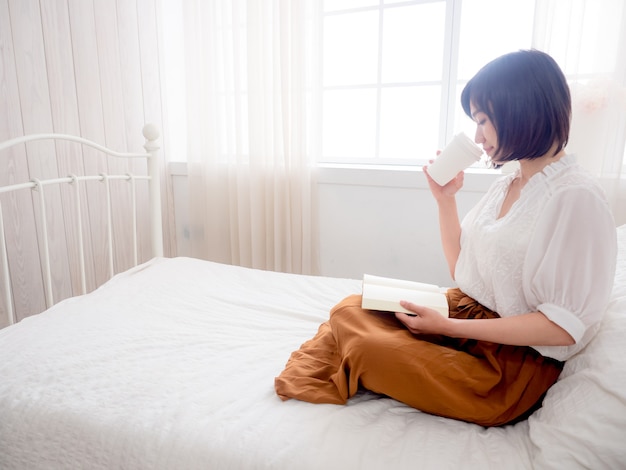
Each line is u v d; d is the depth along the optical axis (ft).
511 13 6.13
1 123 5.24
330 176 6.60
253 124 6.68
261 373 3.08
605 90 4.68
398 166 6.88
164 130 7.66
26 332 3.57
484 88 2.39
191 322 3.95
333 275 7.00
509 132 2.34
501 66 2.34
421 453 2.22
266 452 2.28
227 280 5.08
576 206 2.18
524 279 2.39
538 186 2.43
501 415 2.44
